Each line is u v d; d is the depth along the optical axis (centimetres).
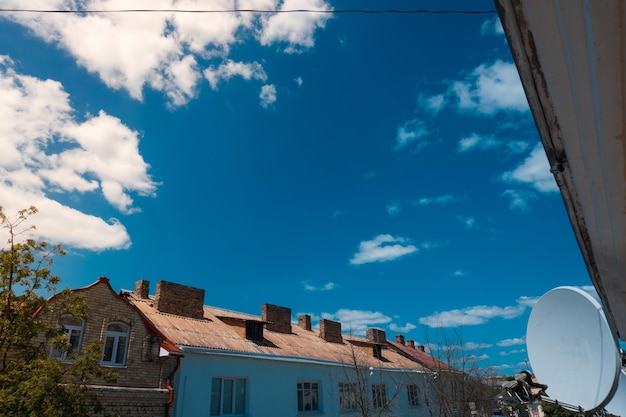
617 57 217
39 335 1202
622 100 239
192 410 1476
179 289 1980
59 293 1110
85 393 1072
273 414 1781
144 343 1418
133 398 1310
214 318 2105
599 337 691
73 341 1288
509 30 239
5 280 1013
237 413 1664
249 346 1881
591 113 256
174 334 1622
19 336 1004
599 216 352
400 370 2636
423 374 2627
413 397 2716
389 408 2412
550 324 812
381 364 2639
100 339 1330
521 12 223
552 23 215
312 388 2067
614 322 653
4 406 873
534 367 833
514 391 987
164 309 1888
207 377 1575
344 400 2200
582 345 735
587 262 467
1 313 1015
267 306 2489
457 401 2244
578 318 744
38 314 1084
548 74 245
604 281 487
